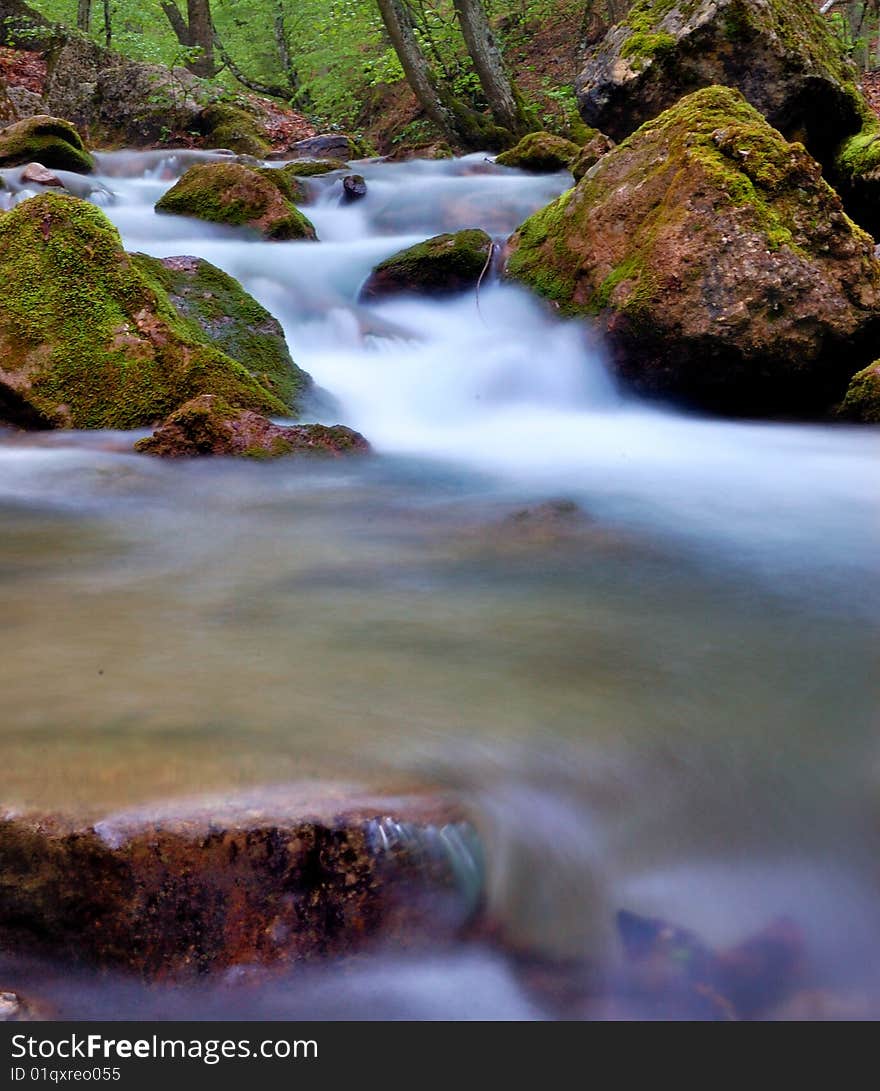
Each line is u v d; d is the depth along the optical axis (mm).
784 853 2377
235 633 3258
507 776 2344
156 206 11734
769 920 2203
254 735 2424
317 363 8484
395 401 7832
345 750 2371
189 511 4879
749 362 7168
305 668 2945
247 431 5754
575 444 6812
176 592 3705
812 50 11969
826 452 6562
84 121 20844
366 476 5668
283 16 26734
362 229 13156
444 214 13047
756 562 4293
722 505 5266
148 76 20969
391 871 2047
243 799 2107
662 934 2127
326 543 4395
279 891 2018
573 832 2303
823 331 7113
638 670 3057
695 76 11977
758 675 3070
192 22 25938
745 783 2527
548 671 3008
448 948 2068
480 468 6027
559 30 24484
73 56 21344
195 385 6266
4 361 6332
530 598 3736
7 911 2043
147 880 2002
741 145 7461
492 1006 2010
